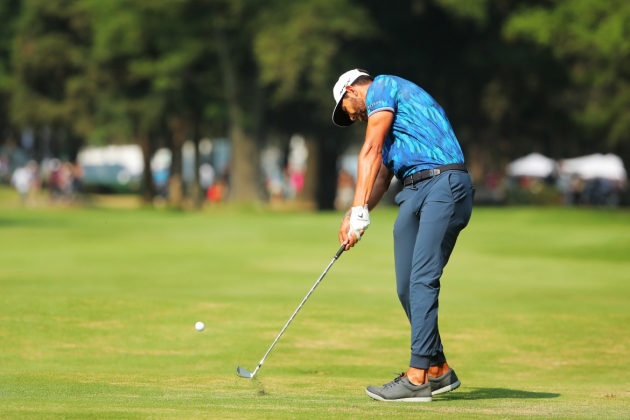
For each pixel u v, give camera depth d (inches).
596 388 1127.0
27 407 767.7
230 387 1000.9
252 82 7022.6
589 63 6609.3
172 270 2331.4
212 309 1637.6
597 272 2427.4
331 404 820.6
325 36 6323.8
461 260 2743.6
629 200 7869.1
